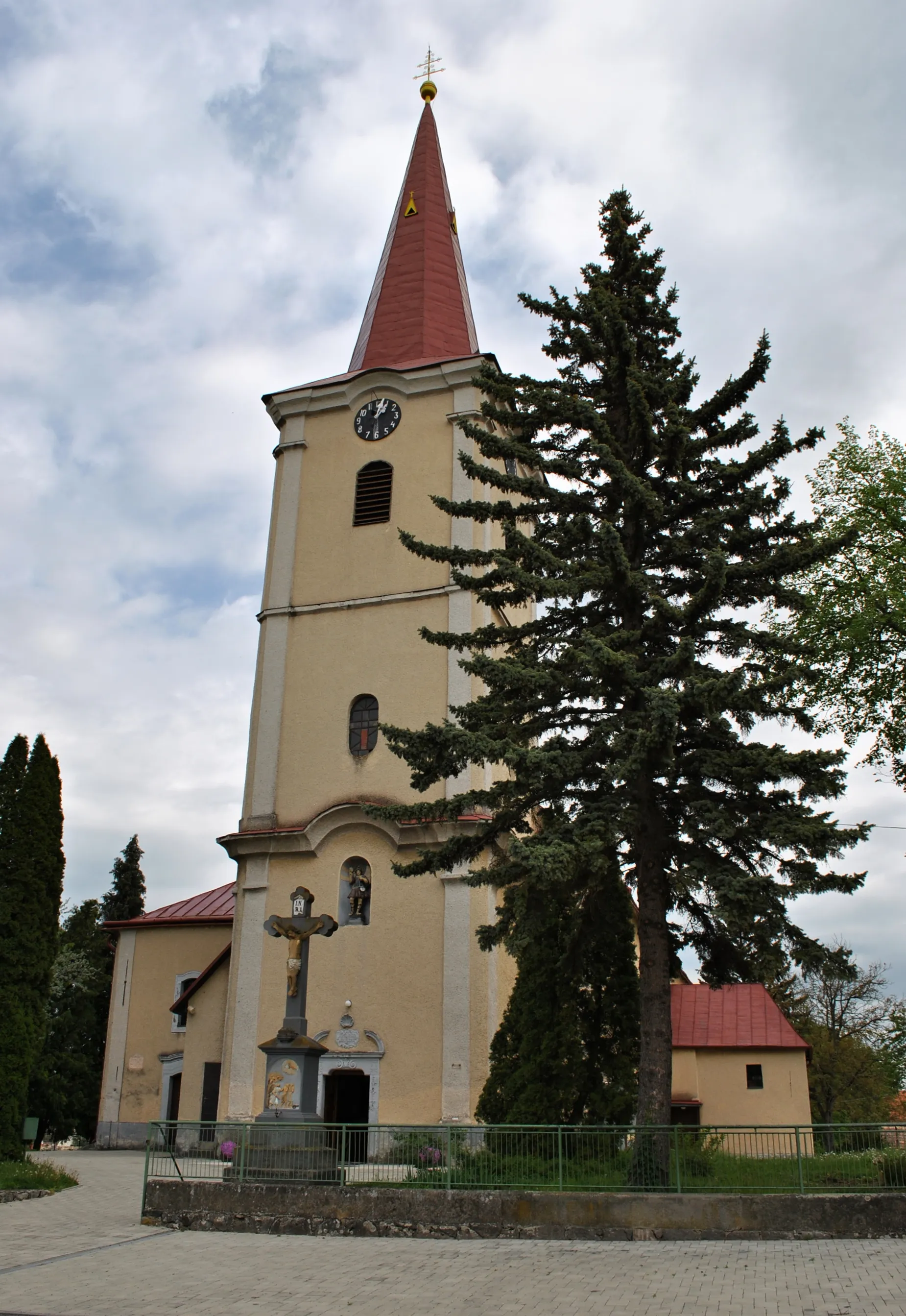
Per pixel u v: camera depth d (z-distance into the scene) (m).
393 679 24.98
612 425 16.98
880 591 20.56
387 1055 22.05
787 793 14.16
